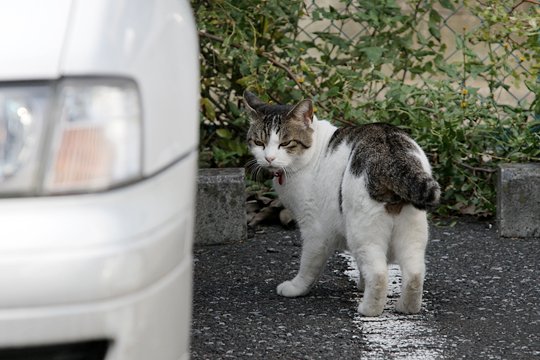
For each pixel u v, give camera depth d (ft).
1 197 8.27
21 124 8.46
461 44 25.02
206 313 17.19
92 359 8.39
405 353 14.88
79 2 9.17
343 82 24.95
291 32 26.63
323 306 17.66
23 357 8.22
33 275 8.05
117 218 8.34
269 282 19.44
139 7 9.54
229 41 23.44
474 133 24.50
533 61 28.60
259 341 15.53
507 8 25.30
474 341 15.47
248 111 19.58
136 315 8.42
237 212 22.49
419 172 15.83
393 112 24.91
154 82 9.09
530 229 22.48
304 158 18.22
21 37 8.81
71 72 8.61
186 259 9.46
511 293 18.34
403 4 30.25
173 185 9.05
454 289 18.61
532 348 15.12
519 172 22.41
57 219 8.19
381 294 16.67
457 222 24.04
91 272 8.13
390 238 16.76
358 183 16.49
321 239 18.04
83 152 8.50
